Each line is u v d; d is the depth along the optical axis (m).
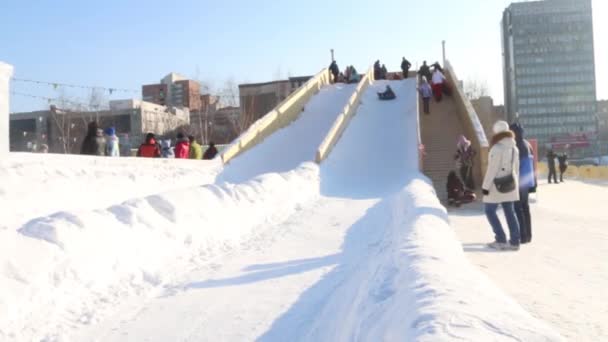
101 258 5.58
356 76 37.62
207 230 7.88
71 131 47.38
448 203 15.02
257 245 8.13
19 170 8.81
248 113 64.31
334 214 11.29
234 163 19.25
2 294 4.33
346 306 4.16
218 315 4.82
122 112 68.56
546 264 6.77
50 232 5.29
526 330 2.20
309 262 6.88
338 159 20.03
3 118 8.93
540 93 125.50
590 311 4.64
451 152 20.17
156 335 4.36
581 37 123.94
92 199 10.02
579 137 121.19
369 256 6.54
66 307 4.81
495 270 6.42
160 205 7.45
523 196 8.58
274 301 5.20
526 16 126.19
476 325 2.23
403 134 23.20
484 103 25.56
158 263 6.40
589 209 14.66
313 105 29.67
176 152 17.64
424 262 3.58
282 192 12.06
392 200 11.08
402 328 2.46
